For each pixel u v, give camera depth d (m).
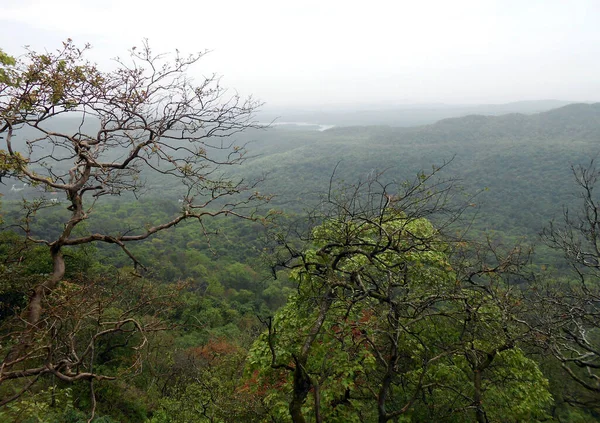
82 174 5.52
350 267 7.21
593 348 5.53
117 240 5.35
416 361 7.47
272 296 40.38
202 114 6.09
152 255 42.16
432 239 5.98
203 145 7.16
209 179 6.08
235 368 13.28
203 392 11.60
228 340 24.05
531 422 8.19
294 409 5.12
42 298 4.90
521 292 7.09
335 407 6.57
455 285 6.19
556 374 10.53
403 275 6.09
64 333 5.27
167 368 14.96
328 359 6.91
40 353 4.94
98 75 5.63
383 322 5.39
